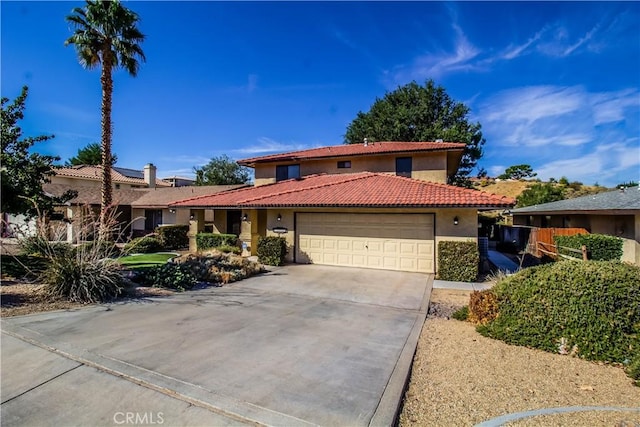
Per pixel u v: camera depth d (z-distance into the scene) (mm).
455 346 6027
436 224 13562
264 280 12336
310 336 6555
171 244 23953
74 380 4695
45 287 9070
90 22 17797
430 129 32750
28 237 10516
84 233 9906
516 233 22641
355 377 4781
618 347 5227
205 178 50562
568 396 4215
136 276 11359
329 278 12719
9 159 11586
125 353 5535
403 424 3701
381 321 7645
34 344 5887
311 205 14914
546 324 5840
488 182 66500
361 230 15078
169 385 4504
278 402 4102
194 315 7879
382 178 18094
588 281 5719
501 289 6824
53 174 13312
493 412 3850
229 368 5031
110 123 18984
